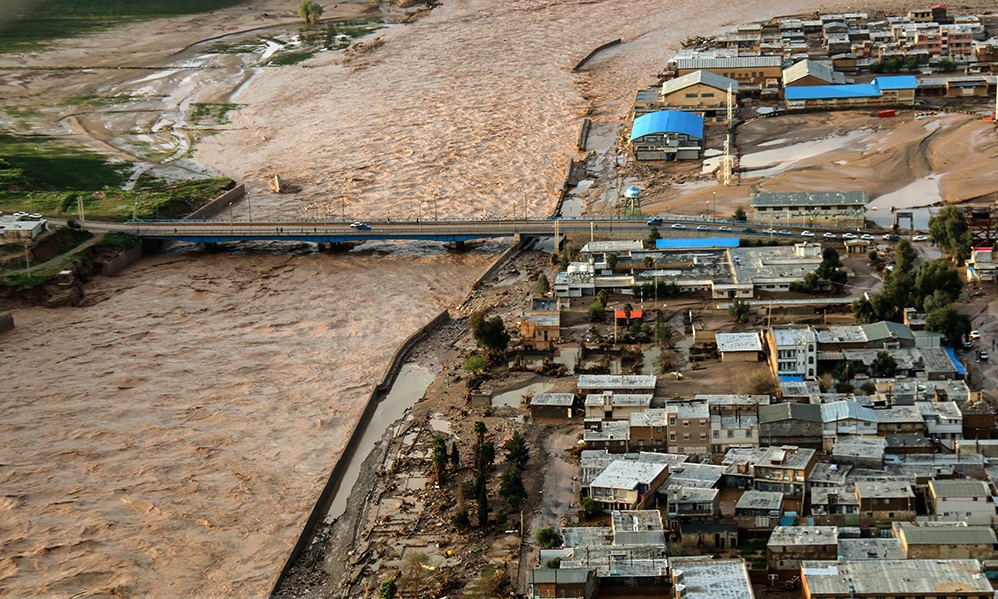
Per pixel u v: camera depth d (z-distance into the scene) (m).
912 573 191.25
